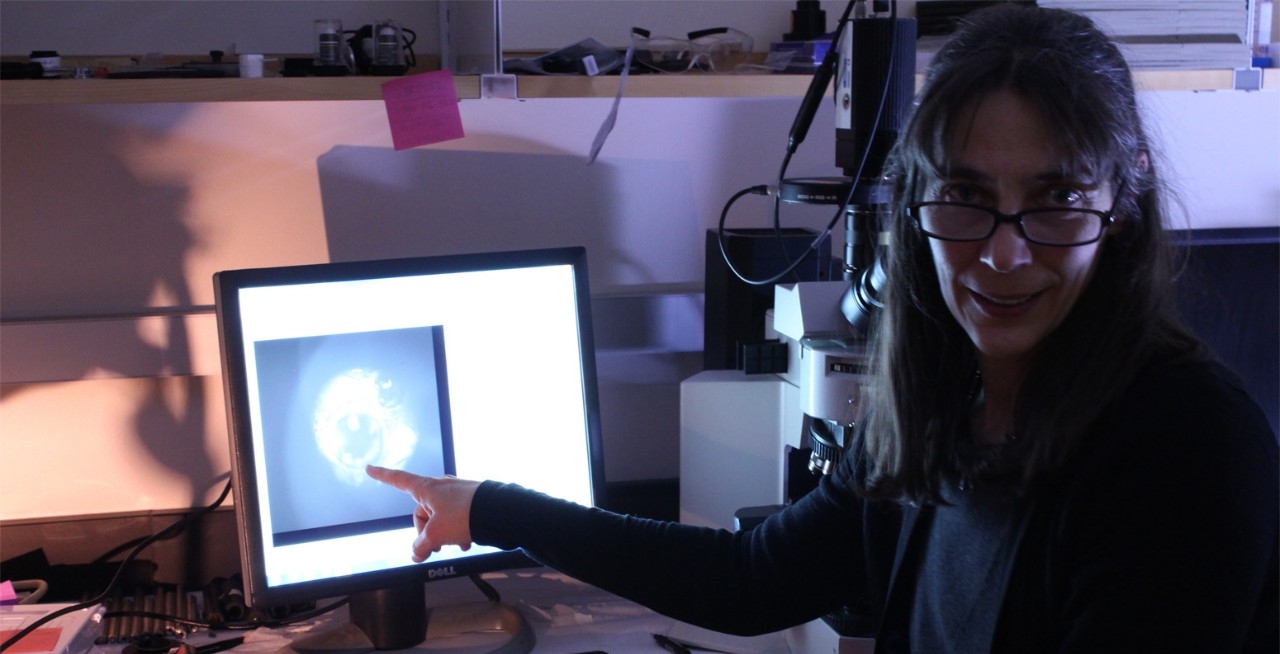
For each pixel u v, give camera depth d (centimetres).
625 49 151
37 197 140
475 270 126
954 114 72
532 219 153
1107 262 76
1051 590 77
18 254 141
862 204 115
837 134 121
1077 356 75
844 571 102
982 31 76
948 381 88
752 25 154
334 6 144
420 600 127
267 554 120
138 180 142
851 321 113
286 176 146
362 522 123
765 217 160
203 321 144
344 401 122
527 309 129
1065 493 76
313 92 122
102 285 144
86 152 140
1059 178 71
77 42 138
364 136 146
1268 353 167
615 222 156
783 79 131
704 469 137
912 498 88
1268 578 74
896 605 94
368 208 148
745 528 128
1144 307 75
